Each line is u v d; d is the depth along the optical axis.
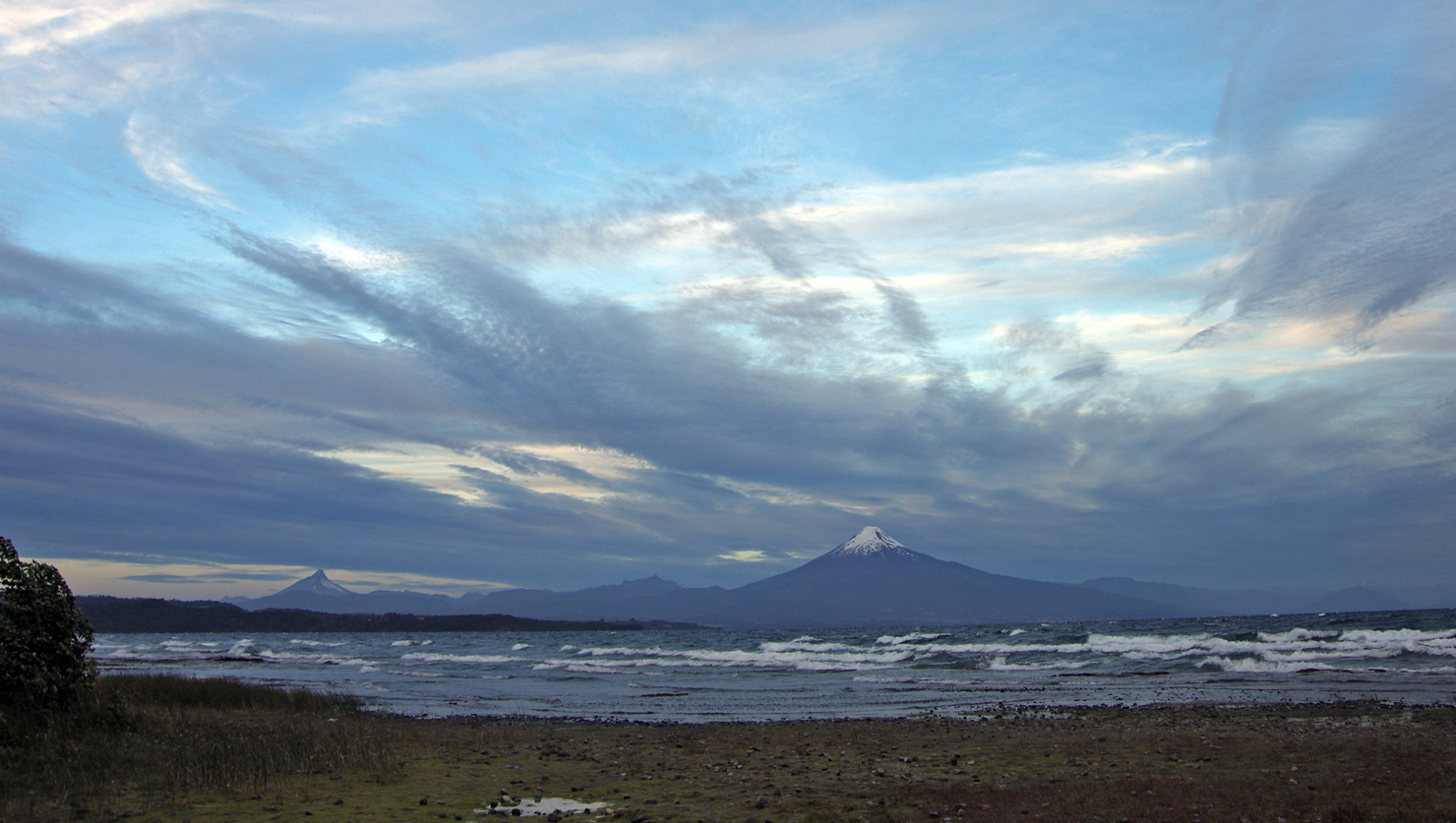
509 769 16.66
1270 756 16.17
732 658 69.19
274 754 15.95
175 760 14.92
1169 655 52.88
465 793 13.86
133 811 11.67
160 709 25.16
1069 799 12.36
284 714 27.08
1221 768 15.09
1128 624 124.81
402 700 36.69
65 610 18.38
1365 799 11.61
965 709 29.59
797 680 45.91
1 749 14.87
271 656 88.62
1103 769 15.52
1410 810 10.82
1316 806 11.30
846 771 16.28
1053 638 70.62
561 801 13.32
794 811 12.26
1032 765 16.36
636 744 20.95
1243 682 36.31
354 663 73.69
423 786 14.46
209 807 12.05
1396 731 19.81
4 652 17.12
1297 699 29.02
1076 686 37.34
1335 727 21.05
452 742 20.80
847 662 60.72
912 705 31.50
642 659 72.56
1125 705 29.03
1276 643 55.16
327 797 13.09
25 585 17.80
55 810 11.50
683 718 28.94
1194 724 22.81
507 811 12.27
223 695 30.08
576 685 45.19
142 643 139.88
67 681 17.97
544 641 133.00
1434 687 31.62
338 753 16.73
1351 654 47.50
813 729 24.14
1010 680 41.94
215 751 15.51
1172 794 12.48
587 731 24.36
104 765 14.41
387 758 16.83
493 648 107.00
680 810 12.52
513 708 33.06
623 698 36.88
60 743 15.68
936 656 60.03
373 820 11.48
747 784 14.91
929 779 15.09
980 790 13.48
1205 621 124.38
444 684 46.72
